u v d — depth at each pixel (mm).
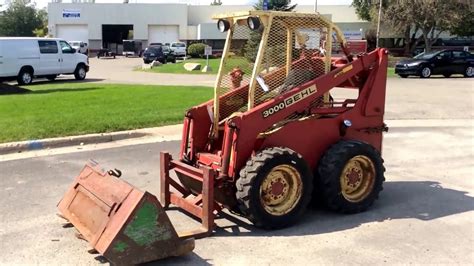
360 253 4879
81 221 4824
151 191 6848
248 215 5281
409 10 45188
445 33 59906
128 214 4305
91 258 4746
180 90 18719
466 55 29438
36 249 4961
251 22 5527
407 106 15625
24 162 8430
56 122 11078
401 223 5695
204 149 6094
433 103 16375
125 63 50062
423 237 5289
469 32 51500
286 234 5340
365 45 6504
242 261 4695
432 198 6637
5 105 14242
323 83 5965
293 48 5875
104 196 4672
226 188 5484
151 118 11906
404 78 28531
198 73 32312
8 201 6418
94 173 5125
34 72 25219
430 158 8984
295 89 5762
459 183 7387
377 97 6355
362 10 59719
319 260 4715
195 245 5039
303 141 5828
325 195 5770
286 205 5480
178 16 73750
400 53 54844
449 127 12133
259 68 5609
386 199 6582
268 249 4961
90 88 19812
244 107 6055
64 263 4645
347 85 6500
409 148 9797
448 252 4914
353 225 5613
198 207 5516
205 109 6098
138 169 8062
